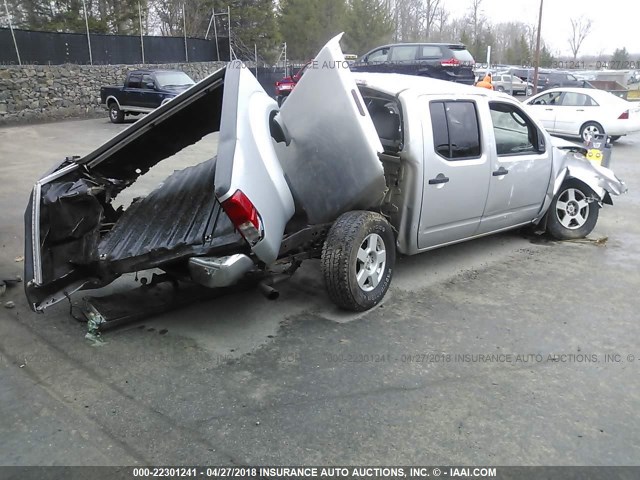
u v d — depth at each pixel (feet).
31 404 10.55
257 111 12.87
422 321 14.25
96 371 11.72
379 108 16.49
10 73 58.18
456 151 16.55
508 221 19.15
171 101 13.61
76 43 66.54
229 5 109.50
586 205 21.08
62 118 64.13
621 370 12.12
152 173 31.76
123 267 12.97
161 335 13.33
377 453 9.37
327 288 14.11
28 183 29.60
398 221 15.92
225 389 11.12
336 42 13.82
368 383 11.41
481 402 10.86
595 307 15.31
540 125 19.48
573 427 10.16
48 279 12.80
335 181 14.33
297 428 9.96
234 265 11.87
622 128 46.60
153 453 9.29
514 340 13.37
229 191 10.97
